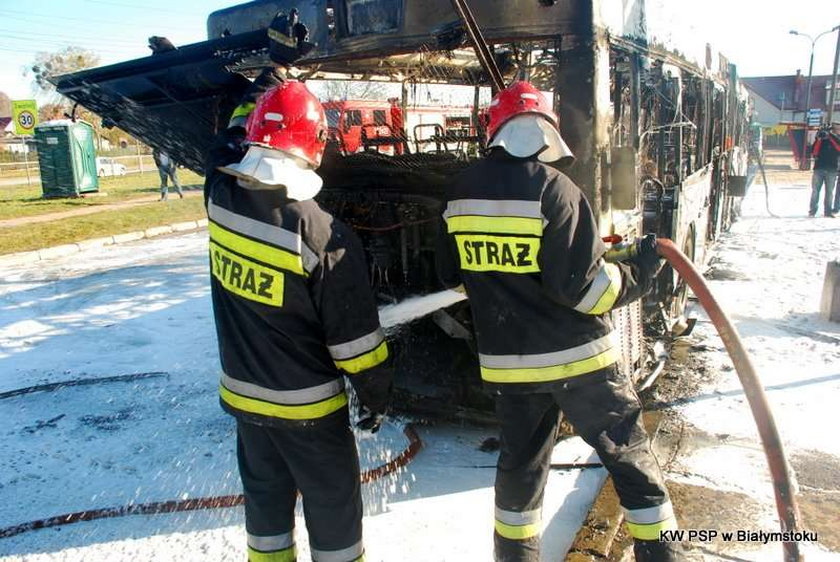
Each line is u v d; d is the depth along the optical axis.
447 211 2.60
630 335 4.04
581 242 2.32
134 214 15.41
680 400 4.51
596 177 3.17
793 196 16.98
